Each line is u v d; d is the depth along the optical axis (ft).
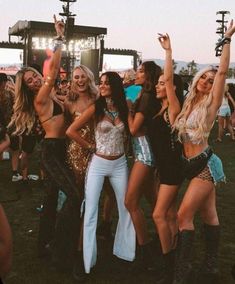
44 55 110.63
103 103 12.96
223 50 11.57
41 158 13.83
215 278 12.73
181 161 12.02
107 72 13.05
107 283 12.99
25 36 111.34
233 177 27.40
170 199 12.37
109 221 16.26
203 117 11.43
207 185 11.75
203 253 15.16
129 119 13.06
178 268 11.75
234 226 18.06
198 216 19.26
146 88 12.96
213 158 11.89
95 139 13.23
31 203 20.93
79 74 13.83
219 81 11.56
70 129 13.14
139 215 13.39
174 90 12.14
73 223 13.39
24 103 15.48
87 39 121.29
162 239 12.57
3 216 4.42
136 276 13.47
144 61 13.25
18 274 13.48
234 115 13.99
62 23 13.80
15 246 15.65
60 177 13.44
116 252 13.91
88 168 13.17
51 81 13.65
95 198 13.03
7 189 23.52
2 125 10.15
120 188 13.39
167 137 12.04
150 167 13.03
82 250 13.23
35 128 15.80
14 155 24.86
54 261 13.66
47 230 14.60
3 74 22.20
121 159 13.32
